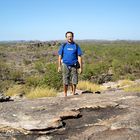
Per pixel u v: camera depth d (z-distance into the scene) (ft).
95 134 10.57
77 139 10.37
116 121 11.49
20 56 109.40
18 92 26.73
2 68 53.83
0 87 32.53
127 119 11.55
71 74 17.16
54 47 163.22
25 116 12.20
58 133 10.98
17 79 43.57
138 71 53.57
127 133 10.38
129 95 15.49
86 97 15.35
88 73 39.91
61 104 13.92
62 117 12.06
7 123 11.59
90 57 97.40
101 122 11.61
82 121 11.86
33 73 53.62
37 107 13.44
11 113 12.64
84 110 13.03
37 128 11.12
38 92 22.08
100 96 15.53
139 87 21.63
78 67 17.12
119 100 14.44
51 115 12.18
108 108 13.17
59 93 23.86
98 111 12.85
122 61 64.69
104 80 41.19
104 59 88.17
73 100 14.71
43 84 28.73
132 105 13.46
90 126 11.34
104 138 10.19
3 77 43.52
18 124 11.48
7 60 94.48
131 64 58.49
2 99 18.78
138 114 12.07
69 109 13.01
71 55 16.80
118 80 42.39
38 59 98.73
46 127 11.14
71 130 11.16
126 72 51.98
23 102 14.66
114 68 53.21
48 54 116.57
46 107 13.39
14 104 14.26
